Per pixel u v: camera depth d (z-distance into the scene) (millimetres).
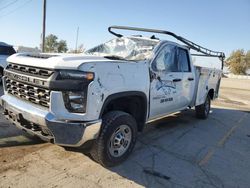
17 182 3500
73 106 3480
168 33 5887
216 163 4914
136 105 4703
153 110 5082
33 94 3754
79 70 3457
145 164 4469
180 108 6562
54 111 3461
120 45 5629
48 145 4789
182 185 3928
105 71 3709
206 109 8602
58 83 3422
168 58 5566
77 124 3484
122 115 4070
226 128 7832
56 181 3625
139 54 5086
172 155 5043
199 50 7605
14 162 4031
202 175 4336
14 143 4734
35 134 3793
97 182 3713
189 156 5105
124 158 4301
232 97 19062
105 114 4008
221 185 4078
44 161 4168
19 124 3965
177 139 6117
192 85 6848
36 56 4051
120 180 3842
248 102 16422
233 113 10805
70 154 4488
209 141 6270
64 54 4254
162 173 4219
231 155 5461
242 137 7016
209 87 8336
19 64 3969
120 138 4137
